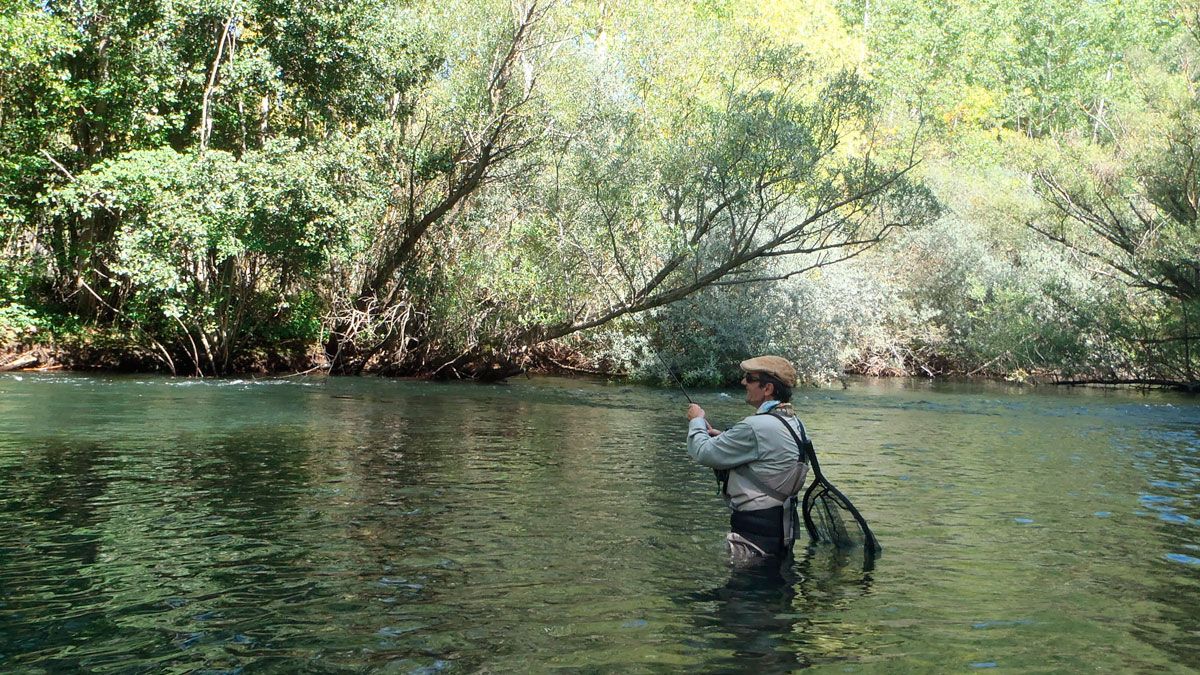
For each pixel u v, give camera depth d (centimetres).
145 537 560
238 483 751
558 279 2006
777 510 542
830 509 583
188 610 422
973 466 984
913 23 4447
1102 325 2573
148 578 472
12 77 1933
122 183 1833
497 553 536
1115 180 2492
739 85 2053
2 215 1956
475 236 2141
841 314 2402
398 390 1795
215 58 2000
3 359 1906
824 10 3953
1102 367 2591
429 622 408
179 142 2122
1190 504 765
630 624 409
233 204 1775
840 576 503
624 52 2109
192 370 2008
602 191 1922
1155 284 2436
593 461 938
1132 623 428
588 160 1912
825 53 3594
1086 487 848
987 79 4459
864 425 1441
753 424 546
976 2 4578
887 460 1024
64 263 2066
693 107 2028
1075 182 2522
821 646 386
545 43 2008
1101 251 2752
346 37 1948
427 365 2144
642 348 2256
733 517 550
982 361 2906
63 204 1947
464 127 1958
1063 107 4516
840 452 1091
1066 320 2595
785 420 552
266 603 433
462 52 2014
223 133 2091
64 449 912
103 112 2048
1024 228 2925
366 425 1200
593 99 1997
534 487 769
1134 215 2606
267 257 1964
